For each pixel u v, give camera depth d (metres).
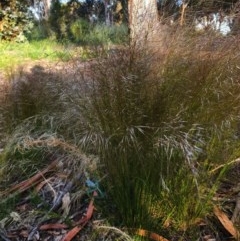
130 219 1.51
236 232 1.44
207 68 1.48
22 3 7.69
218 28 1.63
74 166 1.90
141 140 1.45
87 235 1.54
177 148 1.39
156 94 1.43
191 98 1.46
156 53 1.52
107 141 1.49
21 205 1.78
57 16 8.71
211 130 1.49
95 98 1.52
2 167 1.97
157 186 1.48
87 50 1.75
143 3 1.66
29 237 1.58
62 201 1.74
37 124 2.24
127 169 1.46
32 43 7.06
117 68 1.48
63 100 2.22
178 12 1.70
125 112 1.45
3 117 2.30
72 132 2.03
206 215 1.53
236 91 1.49
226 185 1.68
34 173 1.99
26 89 2.35
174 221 1.51
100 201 1.65
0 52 5.81
